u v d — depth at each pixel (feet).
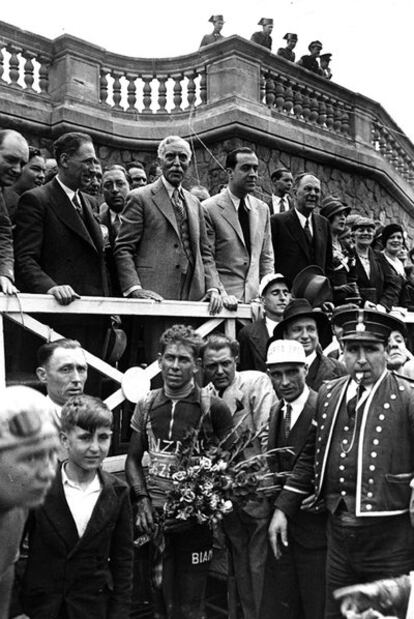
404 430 8.78
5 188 13.52
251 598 10.85
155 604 9.72
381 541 8.64
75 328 11.74
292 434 10.18
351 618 5.18
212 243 14.56
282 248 16.66
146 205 13.01
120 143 31.83
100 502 8.12
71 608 7.82
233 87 31.19
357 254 18.98
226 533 11.02
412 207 43.93
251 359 13.07
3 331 10.83
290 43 37.58
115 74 32.22
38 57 30.12
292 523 9.94
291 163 34.30
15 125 28.73
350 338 8.96
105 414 8.11
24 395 4.09
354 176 38.81
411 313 18.76
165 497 9.65
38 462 4.03
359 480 8.67
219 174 31.32
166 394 10.11
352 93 38.37
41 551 7.88
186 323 12.77
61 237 11.35
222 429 10.07
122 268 12.55
